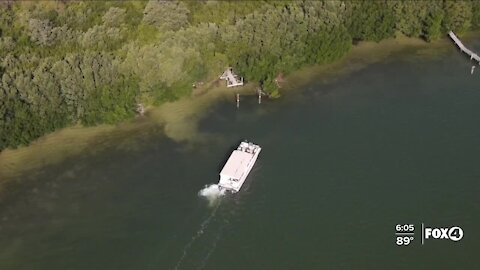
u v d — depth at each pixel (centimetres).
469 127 15575
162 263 12119
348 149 14875
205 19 17575
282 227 12812
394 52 18812
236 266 12044
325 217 13038
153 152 14912
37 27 16412
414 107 16362
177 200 13500
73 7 17475
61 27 16688
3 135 14625
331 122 15838
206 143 15188
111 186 13912
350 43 18225
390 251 12300
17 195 13725
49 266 12100
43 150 14962
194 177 14100
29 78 15038
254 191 13650
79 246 12500
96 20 17212
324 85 17375
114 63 15862
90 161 14650
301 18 17650
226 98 16788
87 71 15438
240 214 13112
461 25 19038
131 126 15775
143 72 15988
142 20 17175
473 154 14700
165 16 17062
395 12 18812
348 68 18088
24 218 13150
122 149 15012
